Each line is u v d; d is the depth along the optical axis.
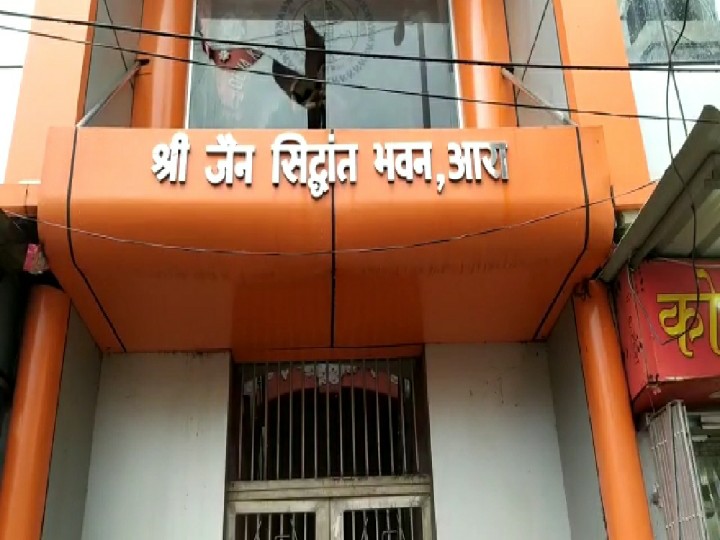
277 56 6.39
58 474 4.96
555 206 4.64
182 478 5.60
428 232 4.62
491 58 6.30
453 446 5.73
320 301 5.20
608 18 5.51
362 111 6.25
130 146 4.62
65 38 4.85
